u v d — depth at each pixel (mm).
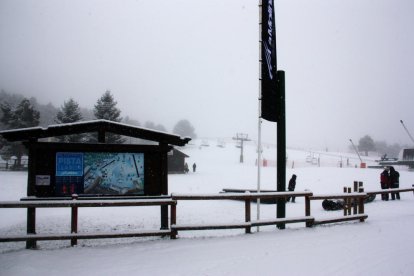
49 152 11188
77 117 51875
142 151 11727
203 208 17781
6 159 51438
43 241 10852
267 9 11305
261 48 11250
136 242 9258
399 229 11000
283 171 11602
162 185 11766
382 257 7922
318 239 9531
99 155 11477
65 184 11203
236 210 17156
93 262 7637
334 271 6996
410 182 34344
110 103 49469
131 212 16328
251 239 9500
